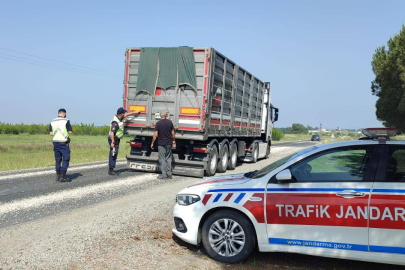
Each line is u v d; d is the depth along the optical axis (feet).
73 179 33.78
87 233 17.42
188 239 15.35
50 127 32.04
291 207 13.84
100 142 106.42
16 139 129.80
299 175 14.32
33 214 20.83
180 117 35.53
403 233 12.64
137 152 39.17
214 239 14.88
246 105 48.70
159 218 20.35
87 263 13.80
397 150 13.67
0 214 20.72
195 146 36.76
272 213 14.03
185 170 36.65
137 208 22.54
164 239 16.94
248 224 14.42
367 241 13.03
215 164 39.32
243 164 53.47
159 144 34.76
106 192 27.71
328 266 14.48
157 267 13.71
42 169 40.93
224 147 41.91
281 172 14.08
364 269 14.28
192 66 34.94
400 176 13.24
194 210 15.25
